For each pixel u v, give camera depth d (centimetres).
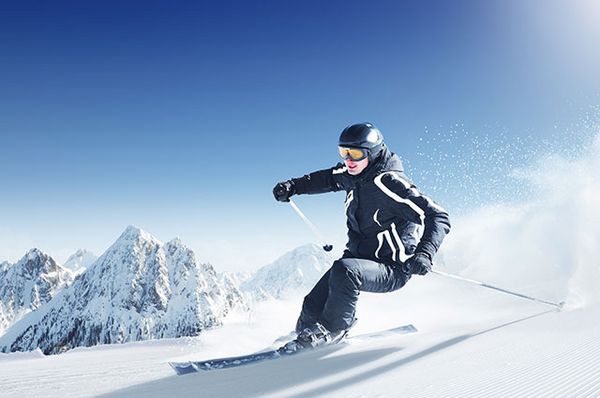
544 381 189
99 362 376
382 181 351
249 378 243
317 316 377
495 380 196
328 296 347
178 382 250
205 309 14888
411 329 390
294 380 230
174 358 373
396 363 250
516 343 265
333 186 414
